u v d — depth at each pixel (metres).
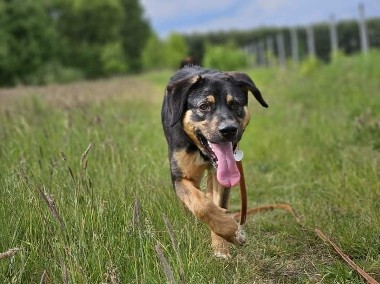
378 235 4.83
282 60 34.72
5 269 3.74
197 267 3.96
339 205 5.77
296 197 6.32
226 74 5.02
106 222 4.23
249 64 40.94
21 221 4.21
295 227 5.22
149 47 70.56
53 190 4.82
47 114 10.72
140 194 5.05
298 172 7.31
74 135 7.02
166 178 5.99
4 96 15.49
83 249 3.85
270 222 5.53
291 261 4.62
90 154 6.20
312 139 8.63
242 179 4.88
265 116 11.42
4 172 5.42
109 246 4.04
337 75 15.62
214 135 4.52
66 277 3.32
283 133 9.36
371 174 6.23
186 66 6.04
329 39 29.72
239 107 4.86
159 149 7.55
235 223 4.16
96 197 4.49
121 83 28.66
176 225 4.56
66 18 66.94
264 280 4.29
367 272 4.28
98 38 68.69
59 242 3.97
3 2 45.78
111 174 5.61
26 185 4.46
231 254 4.67
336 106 11.40
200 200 4.23
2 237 3.97
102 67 66.06
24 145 6.67
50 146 6.72
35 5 47.72
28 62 46.53
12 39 45.56
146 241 4.03
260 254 4.70
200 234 4.55
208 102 4.69
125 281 3.83
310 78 17.62
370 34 21.41
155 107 15.17
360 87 12.77
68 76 47.66
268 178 7.31
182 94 4.75
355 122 8.43
